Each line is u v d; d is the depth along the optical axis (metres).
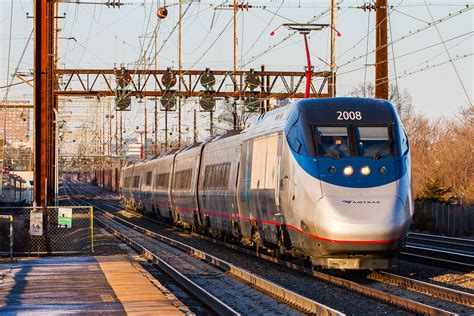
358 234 47.94
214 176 89.38
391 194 49.78
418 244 87.81
